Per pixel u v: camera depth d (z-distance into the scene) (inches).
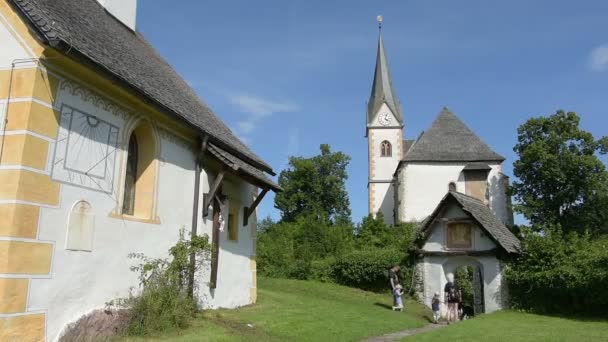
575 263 781.3
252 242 692.7
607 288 725.9
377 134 2501.2
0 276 299.9
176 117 469.1
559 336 514.3
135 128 444.8
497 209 1830.7
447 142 1926.7
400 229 1720.0
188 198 525.3
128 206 450.9
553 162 1723.7
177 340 373.4
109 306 391.2
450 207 933.2
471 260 912.9
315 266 1196.5
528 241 860.0
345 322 585.3
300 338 456.4
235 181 645.9
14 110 322.7
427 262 954.1
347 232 1668.3
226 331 429.7
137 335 374.0
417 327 669.9
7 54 332.5
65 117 350.6
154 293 412.8
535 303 820.0
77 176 362.0
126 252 419.5
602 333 545.0
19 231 309.6
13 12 333.4
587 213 1743.4
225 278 594.2
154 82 499.2
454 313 808.9
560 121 1766.7
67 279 350.3
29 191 317.7
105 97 393.1
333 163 2726.4
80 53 335.6
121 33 557.3
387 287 1095.6
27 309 313.7
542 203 1745.8
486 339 489.4
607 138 1733.5
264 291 846.5
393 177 2268.7
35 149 323.6
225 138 633.6
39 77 328.5
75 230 358.6
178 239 501.0
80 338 337.7
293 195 2650.1
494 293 863.1
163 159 480.1
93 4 534.0
